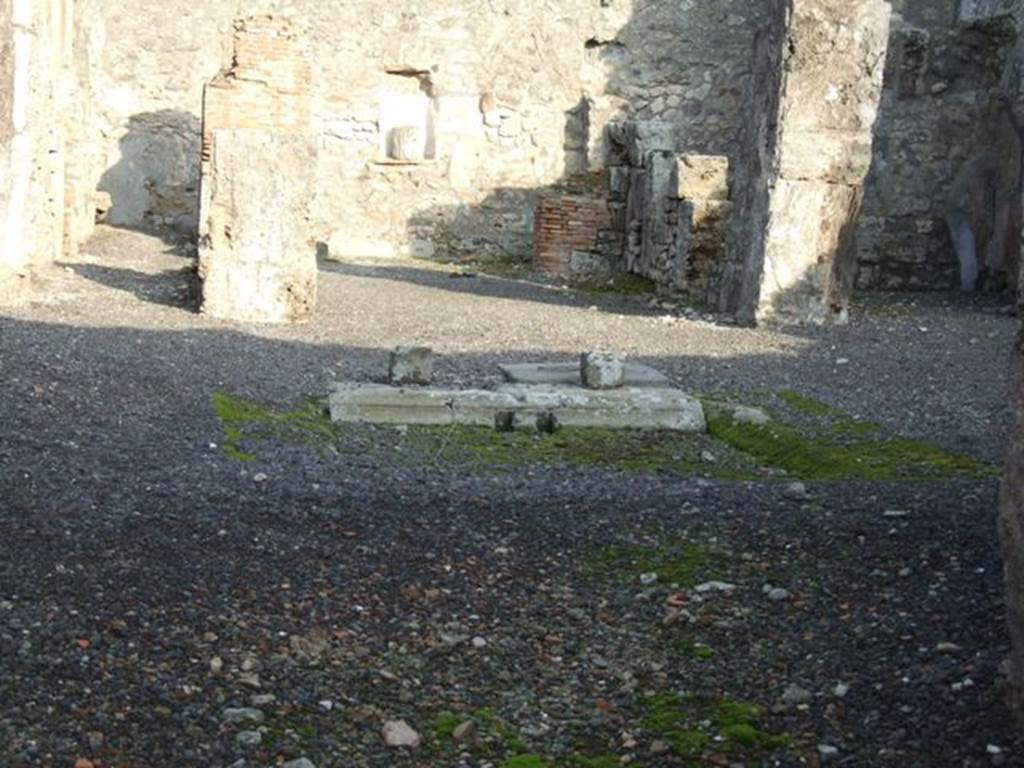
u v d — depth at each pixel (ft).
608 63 73.82
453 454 25.12
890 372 35.45
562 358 36.19
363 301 48.67
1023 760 11.48
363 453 24.64
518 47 72.95
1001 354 39.45
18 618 13.93
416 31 72.23
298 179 40.24
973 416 29.25
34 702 12.31
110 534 17.03
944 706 12.67
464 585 16.61
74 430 22.62
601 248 64.28
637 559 17.85
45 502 18.11
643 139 62.39
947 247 61.26
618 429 28.37
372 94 72.28
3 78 37.29
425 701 13.43
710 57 74.18
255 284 40.29
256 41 39.40
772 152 44.01
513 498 21.03
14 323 33.58
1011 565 11.91
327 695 13.34
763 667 14.23
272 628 14.71
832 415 28.96
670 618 15.57
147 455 21.74
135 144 71.41
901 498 20.71
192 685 13.14
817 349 39.34
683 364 35.63
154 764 11.61
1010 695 12.23
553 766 12.12
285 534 17.99
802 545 18.19
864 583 16.49
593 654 14.73
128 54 70.85
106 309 39.47
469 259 72.08
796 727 12.73
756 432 27.07
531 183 73.72
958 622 14.80
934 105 60.34
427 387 29.63
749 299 44.96
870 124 43.83
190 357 31.65
